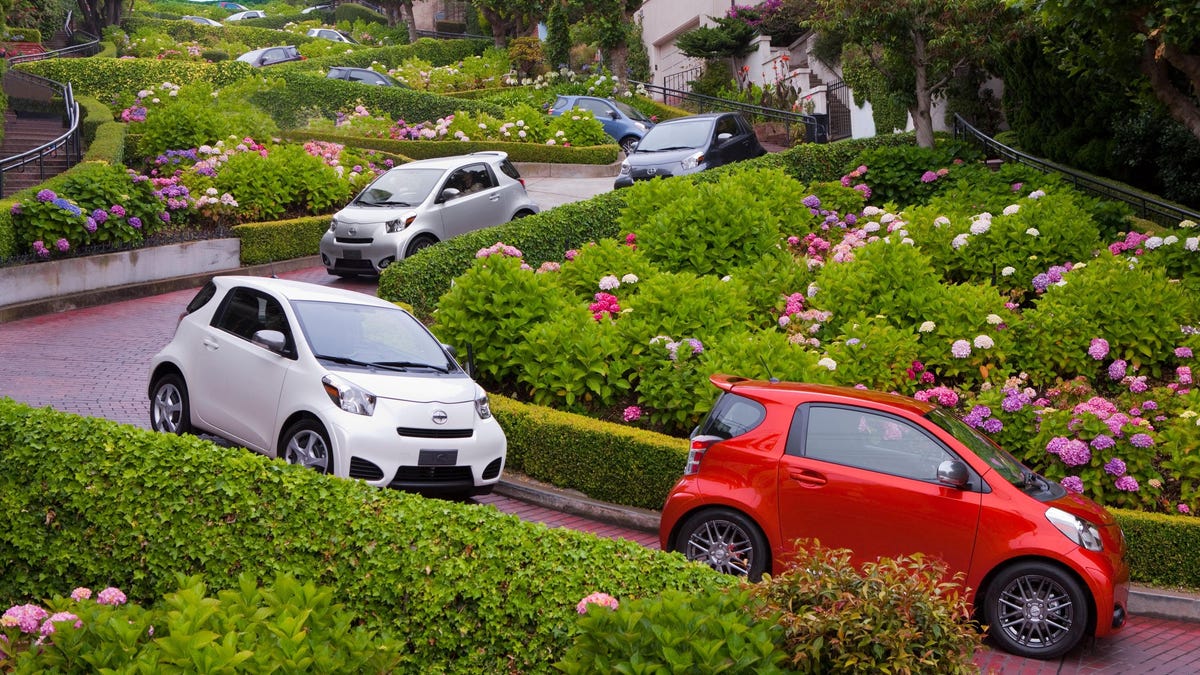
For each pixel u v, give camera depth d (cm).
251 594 509
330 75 3788
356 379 928
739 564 823
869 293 1330
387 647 491
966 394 1152
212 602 479
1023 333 1256
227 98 2925
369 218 1861
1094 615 770
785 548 810
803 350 1215
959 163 2067
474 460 957
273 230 2102
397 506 616
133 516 675
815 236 1766
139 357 1433
